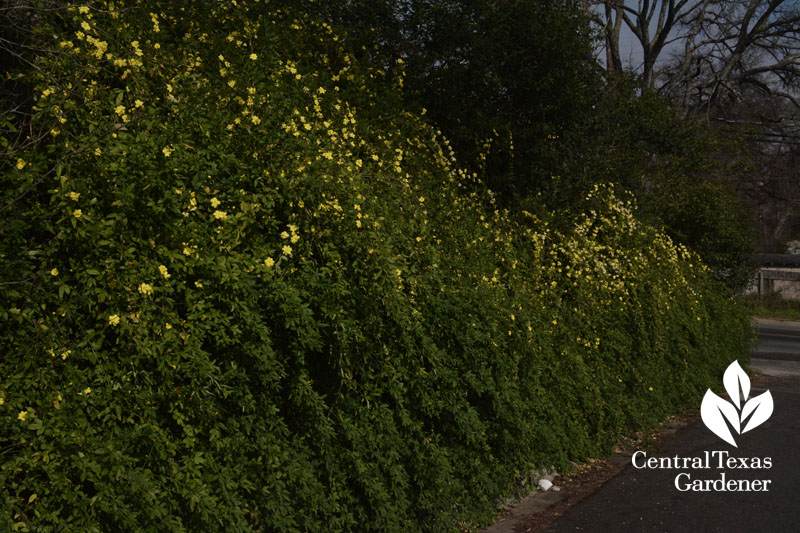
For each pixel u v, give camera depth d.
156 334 3.26
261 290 3.76
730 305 13.62
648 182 15.41
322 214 4.32
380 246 4.55
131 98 3.88
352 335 4.23
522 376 6.33
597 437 7.48
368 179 5.65
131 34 4.91
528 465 6.13
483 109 10.12
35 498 2.76
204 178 3.76
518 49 10.12
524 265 7.62
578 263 8.61
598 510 5.79
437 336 5.32
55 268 2.97
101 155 3.29
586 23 10.87
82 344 3.04
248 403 3.62
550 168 10.55
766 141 33.56
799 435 8.39
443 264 5.86
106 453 2.95
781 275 30.97
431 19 9.75
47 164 3.21
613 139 12.95
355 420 4.44
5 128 3.50
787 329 22.97
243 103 4.75
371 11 9.62
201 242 3.56
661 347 9.37
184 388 3.30
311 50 7.92
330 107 6.44
